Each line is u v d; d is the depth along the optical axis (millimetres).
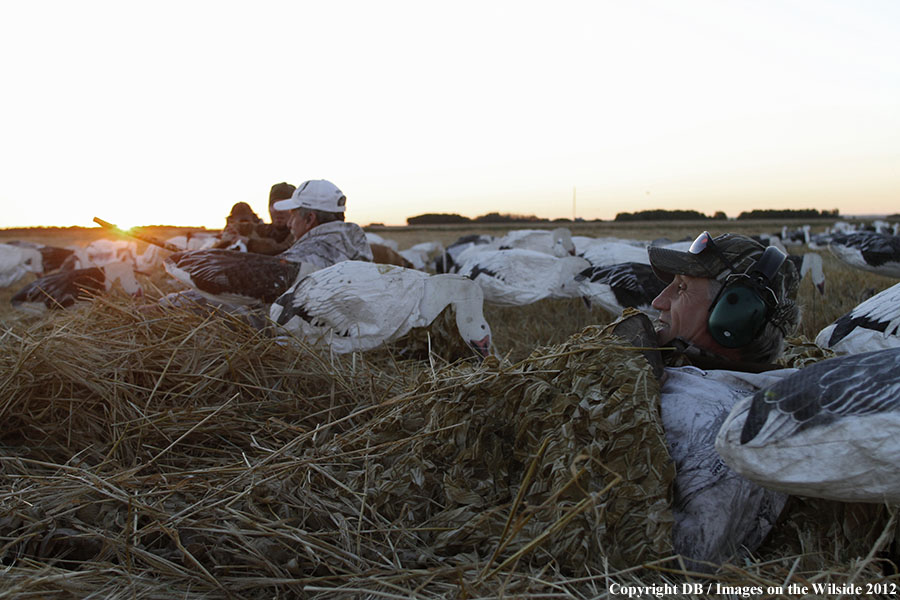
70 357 3816
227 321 4375
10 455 3398
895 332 4008
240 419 3598
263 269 5168
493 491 2465
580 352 2447
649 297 6422
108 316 4504
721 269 2502
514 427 2523
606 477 2174
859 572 1883
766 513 2303
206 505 2715
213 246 7746
